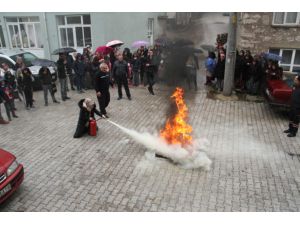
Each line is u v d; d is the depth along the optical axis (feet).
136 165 21.24
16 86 36.96
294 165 21.18
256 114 31.89
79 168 21.04
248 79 39.32
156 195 17.85
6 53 47.29
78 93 41.63
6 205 17.12
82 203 17.26
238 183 18.98
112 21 58.29
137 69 44.19
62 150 23.88
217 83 41.01
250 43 48.88
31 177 19.97
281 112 32.32
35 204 17.20
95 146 24.47
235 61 38.09
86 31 60.49
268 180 19.33
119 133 26.99
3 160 17.24
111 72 42.68
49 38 62.80
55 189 18.61
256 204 16.99
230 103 35.63
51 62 48.88
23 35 65.98
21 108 35.55
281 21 46.75
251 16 47.39
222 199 17.44
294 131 25.76
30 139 26.17
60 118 31.55
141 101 36.99
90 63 42.83
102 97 30.58
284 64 49.11
